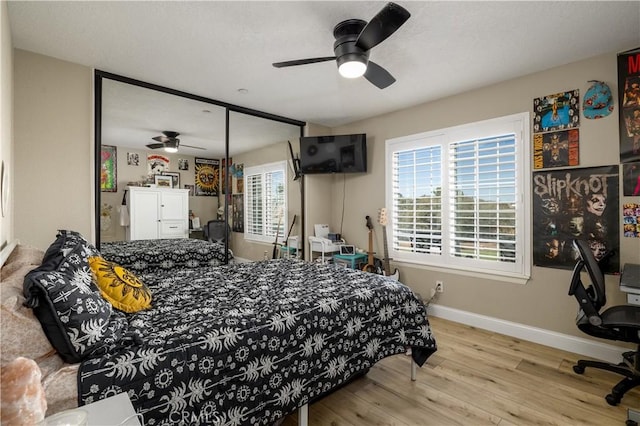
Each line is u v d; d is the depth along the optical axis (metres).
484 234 3.17
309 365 1.65
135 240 3.10
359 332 1.90
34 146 2.43
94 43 2.29
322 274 2.54
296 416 1.87
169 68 2.70
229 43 2.29
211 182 3.64
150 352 1.21
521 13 1.94
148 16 1.96
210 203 3.65
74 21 2.01
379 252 4.11
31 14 1.93
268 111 3.91
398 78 2.93
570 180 2.66
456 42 2.29
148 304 1.70
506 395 2.06
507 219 3.02
